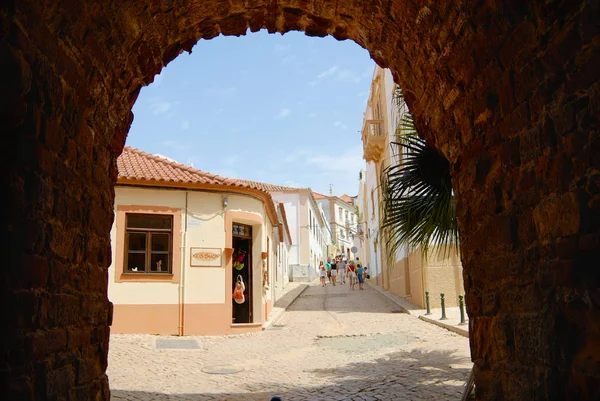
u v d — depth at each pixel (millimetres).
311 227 47375
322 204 73875
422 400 7195
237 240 17391
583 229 2766
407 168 6746
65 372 3607
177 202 15219
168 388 8641
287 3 5816
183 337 14352
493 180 3977
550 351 3137
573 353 2898
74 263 3844
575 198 2820
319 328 16000
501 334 3928
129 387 8648
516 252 3631
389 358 10688
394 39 5414
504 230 3791
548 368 3180
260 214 17000
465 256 4742
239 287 16047
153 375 9711
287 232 33625
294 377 9406
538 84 3195
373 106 27734
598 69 2584
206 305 15008
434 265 18078
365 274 38938
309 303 24609
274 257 23906
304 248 44344
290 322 18062
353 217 81812
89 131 4176
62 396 3525
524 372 3535
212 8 5562
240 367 10508
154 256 14945
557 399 3072
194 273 15070
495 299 4043
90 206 4230
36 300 3064
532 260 3391
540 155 3229
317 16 5980
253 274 16875
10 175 2820
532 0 3100
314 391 8188
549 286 3119
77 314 3881
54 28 3311
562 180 2975
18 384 2844
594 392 2697
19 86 2783
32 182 3037
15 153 2857
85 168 4082
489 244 4113
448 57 4555
